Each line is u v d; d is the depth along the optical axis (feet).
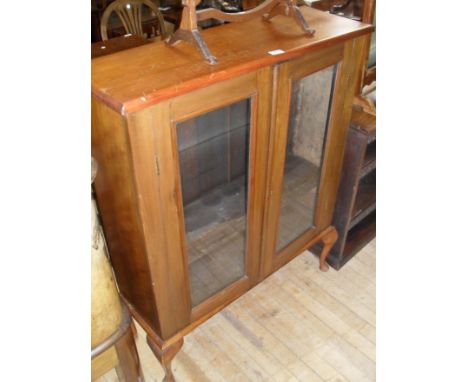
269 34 3.50
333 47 3.55
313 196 4.65
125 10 5.62
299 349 4.75
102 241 3.38
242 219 3.92
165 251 3.30
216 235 3.80
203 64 2.90
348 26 3.72
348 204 5.15
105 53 4.30
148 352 4.76
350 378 4.47
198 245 3.70
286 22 3.79
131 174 2.76
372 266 5.79
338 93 3.91
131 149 2.62
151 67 2.85
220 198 3.61
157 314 3.62
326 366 4.58
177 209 3.17
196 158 3.22
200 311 4.02
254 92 3.12
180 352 4.71
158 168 2.84
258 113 3.26
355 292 5.41
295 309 5.19
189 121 2.97
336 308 5.21
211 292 4.09
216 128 3.17
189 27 2.98
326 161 4.35
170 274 3.47
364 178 6.05
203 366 4.58
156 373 4.55
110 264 3.68
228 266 4.11
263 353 4.70
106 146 2.84
